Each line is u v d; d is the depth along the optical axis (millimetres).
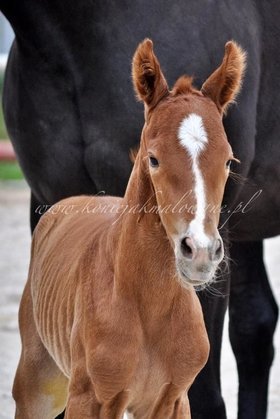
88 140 9852
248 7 10266
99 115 9773
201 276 7258
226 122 9711
